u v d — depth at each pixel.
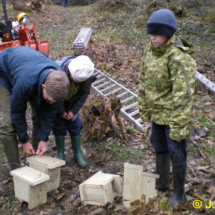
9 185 3.26
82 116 4.47
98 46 8.99
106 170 3.52
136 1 13.44
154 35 2.37
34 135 3.51
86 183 2.84
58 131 3.47
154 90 2.61
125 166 2.82
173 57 2.38
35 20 13.78
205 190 3.07
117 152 3.95
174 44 2.41
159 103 2.61
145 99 2.84
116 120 4.24
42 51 7.20
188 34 9.74
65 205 2.96
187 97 2.36
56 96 2.41
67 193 3.14
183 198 2.83
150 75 2.56
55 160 2.98
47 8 16.81
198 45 8.63
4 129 2.97
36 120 3.39
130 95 5.66
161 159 2.95
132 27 10.98
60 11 16.27
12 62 2.76
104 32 10.82
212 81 6.27
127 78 6.60
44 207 2.93
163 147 2.91
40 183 2.83
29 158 3.04
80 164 3.58
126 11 12.80
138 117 4.95
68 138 4.33
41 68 2.53
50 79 2.39
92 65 3.04
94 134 4.08
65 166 3.63
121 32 10.50
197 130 4.40
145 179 2.83
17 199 3.00
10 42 5.96
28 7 15.10
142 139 4.24
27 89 2.52
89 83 3.27
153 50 2.49
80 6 19.09
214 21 10.66
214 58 7.50
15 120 2.81
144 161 3.73
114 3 13.38
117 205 2.88
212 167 3.54
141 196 2.80
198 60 7.43
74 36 10.59
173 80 2.41
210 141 4.13
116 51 8.30
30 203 2.85
